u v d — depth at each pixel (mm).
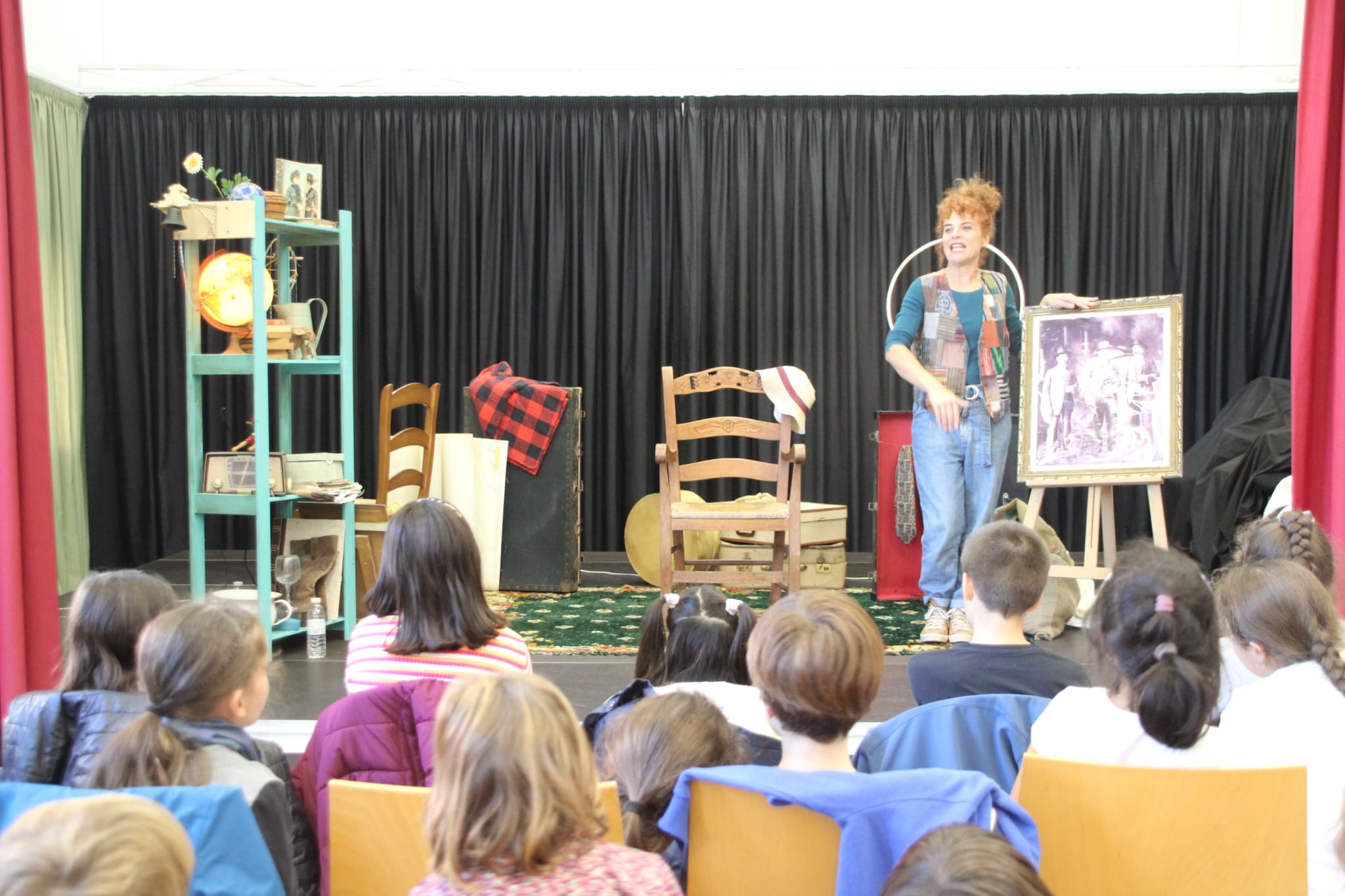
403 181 6133
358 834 1475
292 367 4289
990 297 4234
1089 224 6152
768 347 6207
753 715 1904
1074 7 6195
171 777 1442
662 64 6254
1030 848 1385
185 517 6184
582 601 4938
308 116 6090
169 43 6160
